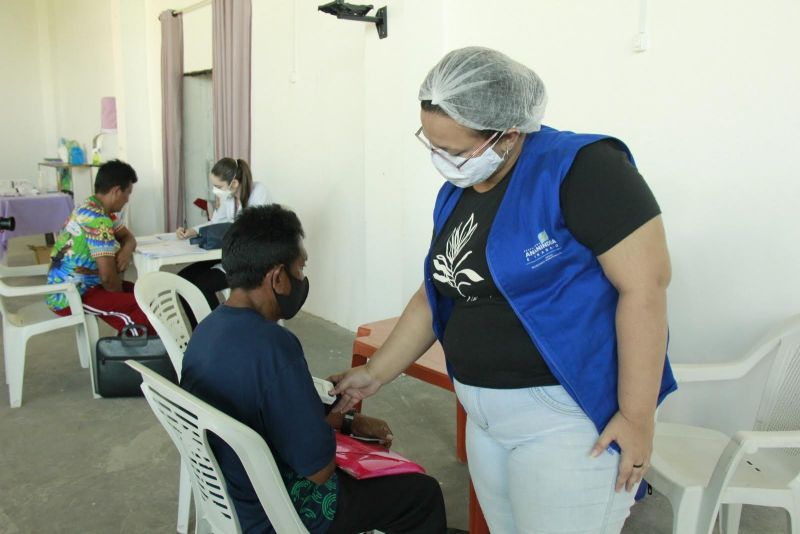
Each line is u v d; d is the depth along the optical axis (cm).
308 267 447
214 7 497
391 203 340
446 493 216
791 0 190
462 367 110
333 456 121
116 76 641
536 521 105
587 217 91
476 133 99
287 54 436
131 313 301
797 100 192
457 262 106
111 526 198
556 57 258
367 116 346
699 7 211
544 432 101
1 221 483
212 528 132
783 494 146
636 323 91
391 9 322
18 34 791
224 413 111
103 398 298
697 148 218
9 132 800
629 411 95
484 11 283
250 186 391
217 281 358
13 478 226
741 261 212
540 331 98
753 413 212
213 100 520
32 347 370
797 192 196
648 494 216
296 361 118
